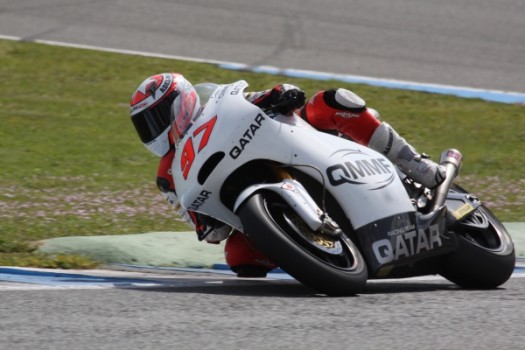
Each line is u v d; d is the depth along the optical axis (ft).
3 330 42.04
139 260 71.61
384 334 42.04
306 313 46.73
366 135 61.05
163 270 68.59
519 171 126.31
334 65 179.73
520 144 143.54
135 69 173.99
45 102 155.12
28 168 116.16
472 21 210.59
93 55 180.14
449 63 185.06
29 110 149.79
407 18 210.18
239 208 53.47
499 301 51.88
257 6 214.48
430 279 68.74
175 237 79.36
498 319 45.88
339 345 39.81
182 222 91.25
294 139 56.65
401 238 57.93
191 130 58.44
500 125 153.79
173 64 176.65
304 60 181.57
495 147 141.38
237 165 56.08
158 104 59.47
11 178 109.91
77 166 119.14
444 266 62.90
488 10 218.79
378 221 57.11
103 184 109.70
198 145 57.36
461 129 150.51
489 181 119.34
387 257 57.00
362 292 56.49
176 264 71.61
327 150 57.21
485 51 193.06
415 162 61.52
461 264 62.23
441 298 52.85
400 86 170.71
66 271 65.05
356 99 60.34
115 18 201.98
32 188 105.09
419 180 62.03
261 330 42.37
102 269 68.80
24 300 49.65
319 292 52.49
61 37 188.96
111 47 185.16
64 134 137.49
